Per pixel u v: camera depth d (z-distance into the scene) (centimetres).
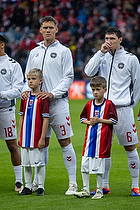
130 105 1853
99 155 1659
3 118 1969
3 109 1967
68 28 7669
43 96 1750
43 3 7744
